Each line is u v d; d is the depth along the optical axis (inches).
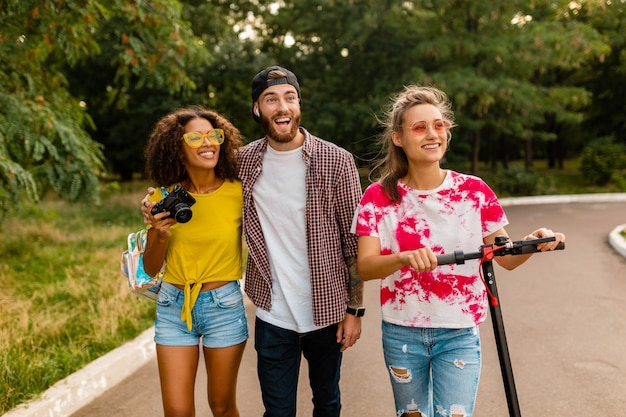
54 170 272.8
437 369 92.6
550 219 571.5
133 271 106.9
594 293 262.2
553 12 864.3
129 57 283.3
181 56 301.6
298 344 109.0
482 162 1653.5
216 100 838.5
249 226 107.1
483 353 184.5
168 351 107.2
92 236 422.6
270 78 103.3
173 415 105.0
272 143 105.8
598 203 735.7
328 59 855.7
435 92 95.4
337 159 104.5
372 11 753.0
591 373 164.1
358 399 152.0
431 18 802.2
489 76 776.3
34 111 253.1
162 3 279.0
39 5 240.2
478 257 82.5
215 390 110.6
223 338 107.6
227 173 108.3
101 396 158.2
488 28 783.1
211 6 864.9
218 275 107.5
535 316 225.3
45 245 386.6
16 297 245.1
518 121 831.1
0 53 241.4
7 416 134.6
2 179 247.3
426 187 92.0
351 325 108.1
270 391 108.0
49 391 148.3
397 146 93.9
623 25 1040.8
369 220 93.7
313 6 814.5
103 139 965.8
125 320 207.5
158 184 109.6
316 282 104.1
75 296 243.3
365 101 797.9
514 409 84.1
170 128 106.8
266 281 106.0
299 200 105.0
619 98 1179.9
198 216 106.6
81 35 271.9
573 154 1728.6
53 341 188.9
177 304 107.7
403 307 92.5
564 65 786.2
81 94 865.5
